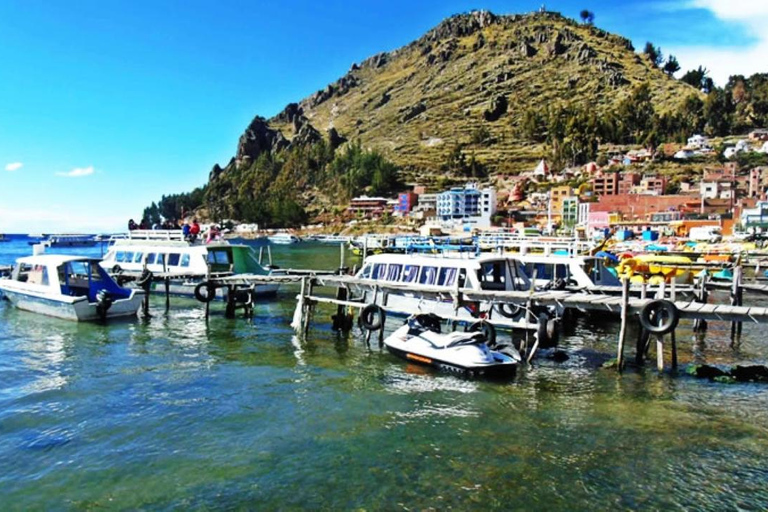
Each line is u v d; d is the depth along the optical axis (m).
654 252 45.81
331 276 28.77
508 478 11.86
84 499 11.13
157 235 44.66
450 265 26.30
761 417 15.25
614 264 41.53
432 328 21.95
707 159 186.50
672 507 10.73
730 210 134.88
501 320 23.88
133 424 14.89
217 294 35.38
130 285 37.97
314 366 20.62
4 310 32.09
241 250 39.72
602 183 159.88
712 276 38.97
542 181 193.50
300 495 11.22
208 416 15.48
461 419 15.23
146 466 12.50
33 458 12.89
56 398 16.94
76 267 34.25
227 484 11.68
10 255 78.81
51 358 21.72
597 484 11.59
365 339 24.92
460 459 12.77
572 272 30.77
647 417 15.31
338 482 11.73
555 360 21.19
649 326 19.39
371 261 30.08
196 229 45.03
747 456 12.82
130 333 26.48
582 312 29.88
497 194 189.75
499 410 15.94
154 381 18.70
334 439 13.92
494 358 19.11
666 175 172.88
